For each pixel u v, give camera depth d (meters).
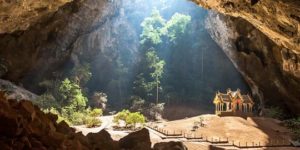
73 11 36.25
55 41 37.22
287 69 23.23
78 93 35.12
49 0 18.50
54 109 30.03
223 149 26.14
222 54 48.03
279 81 37.06
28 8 18.80
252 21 19.27
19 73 34.84
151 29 47.44
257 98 42.91
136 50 47.66
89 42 41.69
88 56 42.75
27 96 29.84
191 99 46.81
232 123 32.75
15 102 5.28
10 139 4.31
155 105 42.44
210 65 48.56
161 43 48.44
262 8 16.64
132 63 47.00
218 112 36.06
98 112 35.66
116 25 45.50
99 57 44.19
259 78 39.97
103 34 43.22
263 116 38.41
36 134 4.83
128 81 46.41
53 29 36.06
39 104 29.59
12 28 22.34
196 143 27.09
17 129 4.45
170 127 32.59
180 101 46.09
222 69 48.38
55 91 34.47
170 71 48.25
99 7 39.34
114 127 31.98
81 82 39.50
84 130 28.48
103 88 44.94
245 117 35.94
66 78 35.28
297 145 28.78
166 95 44.97
